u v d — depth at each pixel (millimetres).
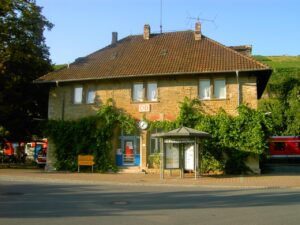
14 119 37719
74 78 32594
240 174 28875
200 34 34625
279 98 49344
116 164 32156
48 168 33406
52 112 34156
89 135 32500
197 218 10695
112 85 32531
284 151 46219
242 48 35750
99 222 10125
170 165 25469
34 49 36906
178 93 30859
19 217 10852
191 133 24766
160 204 13516
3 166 39625
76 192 17391
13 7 35719
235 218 10672
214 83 30328
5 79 34562
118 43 37688
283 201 14289
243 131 29406
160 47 34812
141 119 31438
